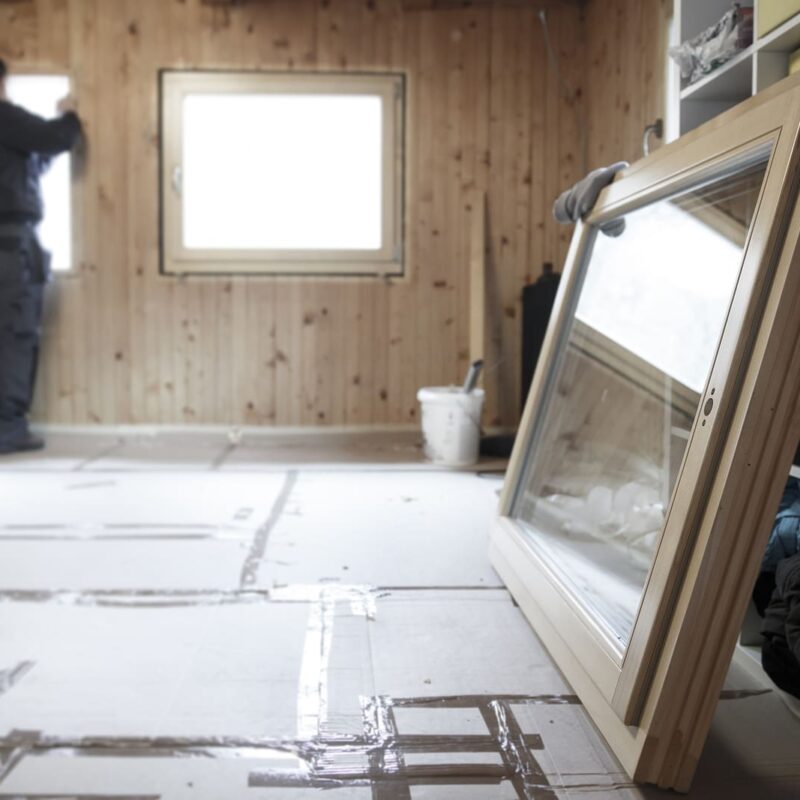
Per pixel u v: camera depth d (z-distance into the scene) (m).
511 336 4.66
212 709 1.51
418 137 4.54
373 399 4.65
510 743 1.41
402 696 1.57
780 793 1.28
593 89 4.35
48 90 4.54
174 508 3.02
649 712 1.27
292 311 4.59
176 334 4.59
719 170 1.52
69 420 4.61
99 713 1.49
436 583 2.21
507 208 4.58
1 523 2.79
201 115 4.49
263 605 2.04
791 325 1.19
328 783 1.29
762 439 1.20
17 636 1.83
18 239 4.12
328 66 4.49
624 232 2.17
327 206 4.56
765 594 1.75
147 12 4.43
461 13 4.49
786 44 1.70
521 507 2.35
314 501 3.16
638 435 2.08
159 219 4.53
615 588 1.72
